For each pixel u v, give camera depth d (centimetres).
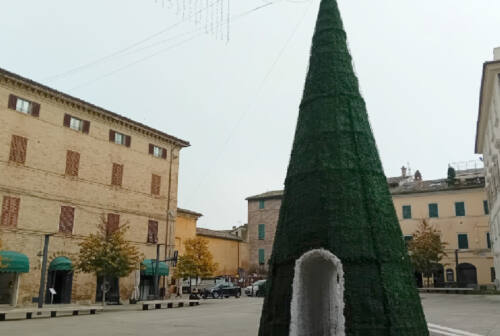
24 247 3031
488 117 3581
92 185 3547
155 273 3641
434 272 5044
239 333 1591
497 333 1492
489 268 4844
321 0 1030
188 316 2330
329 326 889
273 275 842
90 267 3058
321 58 957
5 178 2961
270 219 6259
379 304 741
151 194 4069
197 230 5619
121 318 2231
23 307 2867
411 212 5306
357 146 869
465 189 5097
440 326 1691
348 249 771
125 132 3888
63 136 3366
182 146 4488
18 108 3100
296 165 885
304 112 929
